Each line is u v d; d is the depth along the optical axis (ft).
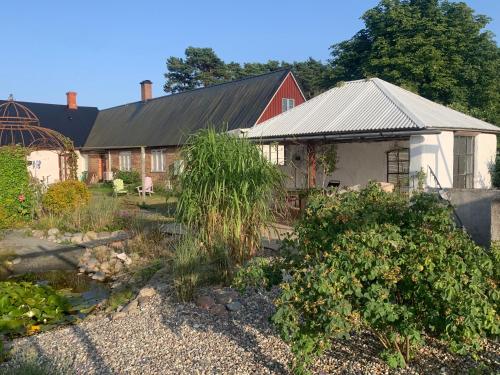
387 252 11.82
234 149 24.53
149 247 34.65
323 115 45.39
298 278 11.85
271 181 25.20
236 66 175.32
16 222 45.11
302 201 38.24
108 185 97.86
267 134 45.83
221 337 17.07
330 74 102.32
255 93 82.84
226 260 23.39
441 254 11.57
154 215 46.50
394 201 14.48
